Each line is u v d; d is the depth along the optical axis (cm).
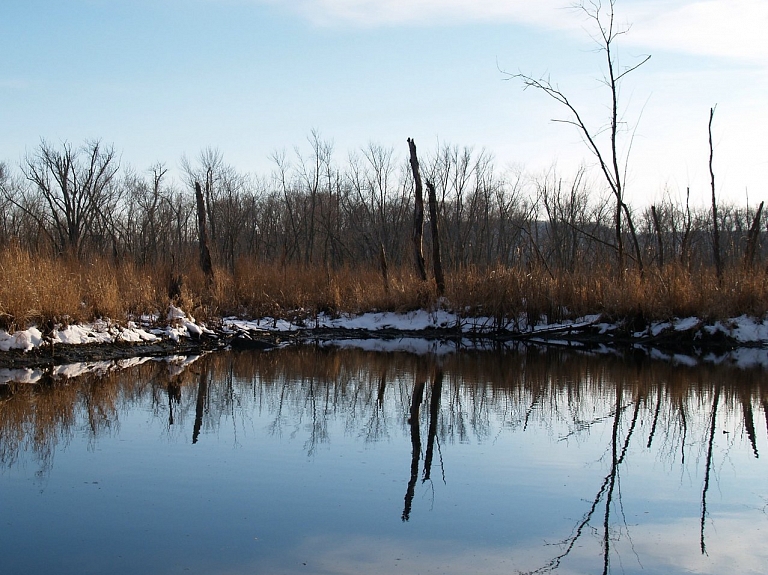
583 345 2319
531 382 1611
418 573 629
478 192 4331
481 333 2491
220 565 637
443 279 2650
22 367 1599
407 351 2156
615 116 2594
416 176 2630
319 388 1514
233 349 2136
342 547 679
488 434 1125
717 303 2258
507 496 833
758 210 2450
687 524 759
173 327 2086
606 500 825
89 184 3756
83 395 1360
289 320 2536
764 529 747
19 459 941
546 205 3919
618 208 2591
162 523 729
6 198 3816
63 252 2292
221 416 1221
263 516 751
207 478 872
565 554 676
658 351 2180
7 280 1669
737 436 1129
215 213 4403
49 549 664
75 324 1802
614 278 2458
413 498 814
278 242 4766
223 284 2561
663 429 1173
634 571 645
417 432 1130
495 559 663
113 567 629
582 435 1125
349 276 2798
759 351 2144
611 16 2559
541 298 2502
